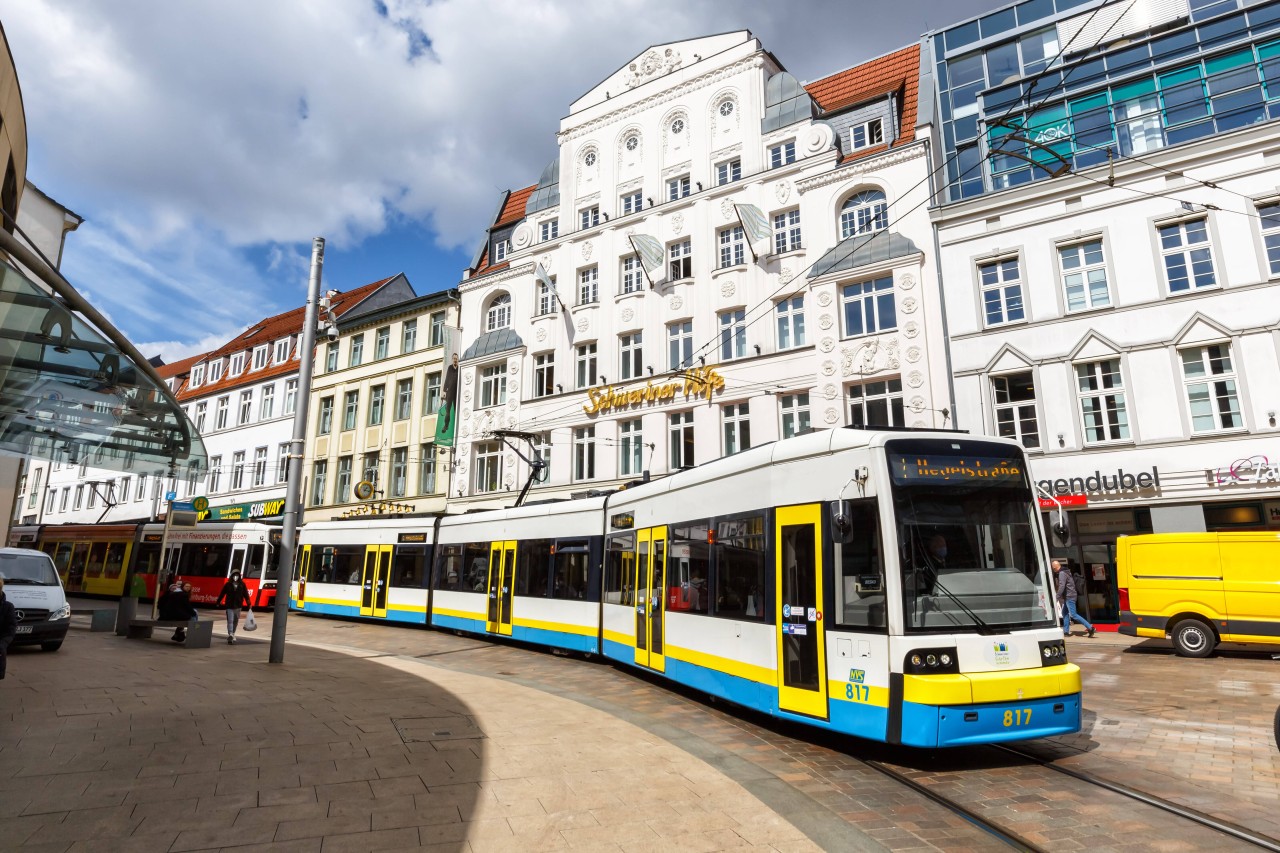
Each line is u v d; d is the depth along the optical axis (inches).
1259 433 684.7
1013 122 856.3
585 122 1241.4
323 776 248.4
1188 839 207.0
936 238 861.8
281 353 1727.4
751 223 978.7
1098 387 765.9
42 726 305.3
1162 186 756.6
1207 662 538.3
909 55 1062.4
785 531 332.8
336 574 936.9
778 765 282.5
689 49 1151.0
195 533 1131.9
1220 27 764.0
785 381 933.2
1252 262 708.0
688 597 419.5
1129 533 748.6
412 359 1430.9
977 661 271.9
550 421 1157.1
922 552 284.4
